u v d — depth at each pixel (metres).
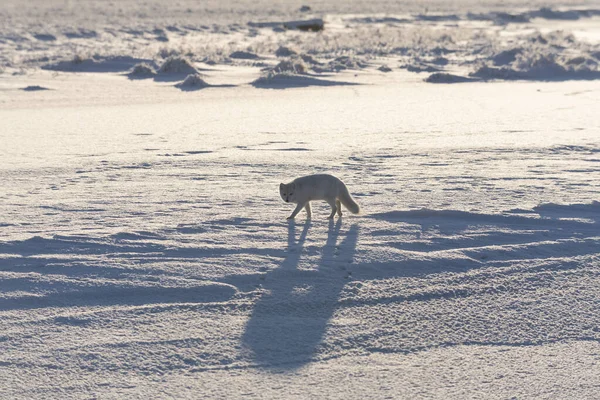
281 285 19.55
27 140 49.06
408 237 24.06
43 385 14.06
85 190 32.28
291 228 25.22
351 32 194.62
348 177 34.91
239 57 130.62
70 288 19.17
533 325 17.14
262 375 14.55
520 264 21.45
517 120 59.00
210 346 15.85
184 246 22.72
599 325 17.17
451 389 14.01
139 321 17.17
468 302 18.55
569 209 28.17
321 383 14.23
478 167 37.56
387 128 54.84
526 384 14.22
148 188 32.66
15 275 20.06
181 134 52.12
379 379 14.41
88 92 85.06
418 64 120.50
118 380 14.29
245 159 40.59
